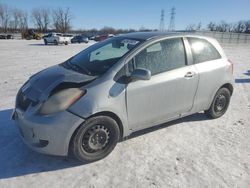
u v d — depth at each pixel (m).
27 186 3.13
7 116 5.09
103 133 3.60
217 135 4.59
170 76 4.11
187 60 4.42
